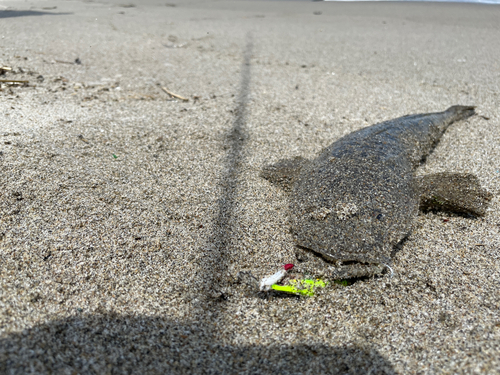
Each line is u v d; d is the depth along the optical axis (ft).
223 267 0.79
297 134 1.28
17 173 0.94
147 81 1.66
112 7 3.30
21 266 0.73
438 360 0.61
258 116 1.40
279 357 0.63
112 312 0.67
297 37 2.49
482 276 0.76
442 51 2.19
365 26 2.83
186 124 1.31
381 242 0.74
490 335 0.64
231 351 0.64
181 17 3.01
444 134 1.29
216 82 1.70
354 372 0.60
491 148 1.20
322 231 0.75
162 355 0.62
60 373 0.56
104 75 1.68
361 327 0.68
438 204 0.93
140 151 1.12
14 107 1.27
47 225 0.82
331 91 1.65
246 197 0.98
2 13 2.70
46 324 0.63
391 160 0.93
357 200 0.78
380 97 1.59
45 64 1.72
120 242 0.81
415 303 0.72
